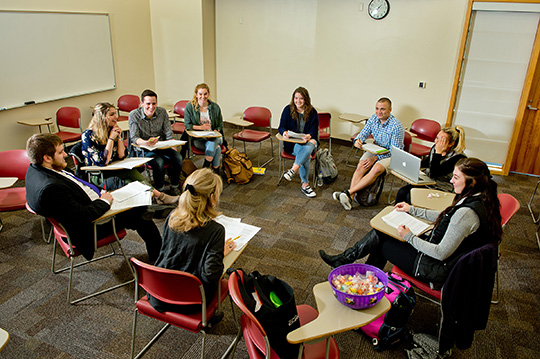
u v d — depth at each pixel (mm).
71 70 5223
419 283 2250
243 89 6590
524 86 4715
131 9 5992
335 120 6074
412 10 5043
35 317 2441
